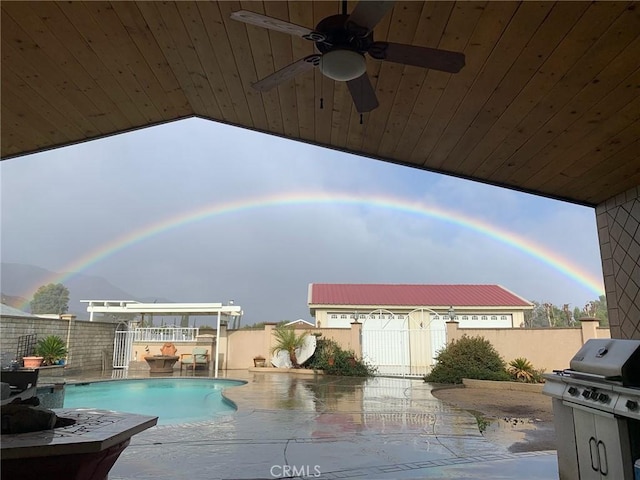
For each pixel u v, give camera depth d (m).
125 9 3.33
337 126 4.65
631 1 2.51
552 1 2.58
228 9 3.28
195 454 4.67
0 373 3.14
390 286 21.17
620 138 3.91
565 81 3.26
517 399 9.41
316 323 18.06
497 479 3.85
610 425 2.94
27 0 3.18
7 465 2.01
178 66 4.12
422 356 14.66
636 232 4.70
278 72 3.01
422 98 3.80
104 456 2.33
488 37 2.98
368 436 5.56
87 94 4.40
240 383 12.16
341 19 2.56
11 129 4.80
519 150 4.33
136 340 15.89
